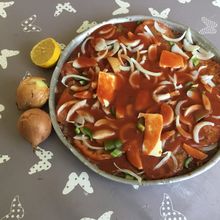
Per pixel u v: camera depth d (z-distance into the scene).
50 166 0.50
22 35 0.59
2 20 0.61
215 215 0.48
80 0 0.62
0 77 0.56
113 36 0.56
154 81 0.53
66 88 0.53
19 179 0.50
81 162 0.50
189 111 0.51
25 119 0.49
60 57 0.54
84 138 0.49
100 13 0.62
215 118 0.51
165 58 0.54
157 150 0.48
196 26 0.61
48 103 0.52
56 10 0.62
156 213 0.48
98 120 0.50
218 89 0.53
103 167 0.48
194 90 0.52
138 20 0.58
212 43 0.58
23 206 0.48
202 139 0.50
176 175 0.48
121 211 0.48
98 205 0.48
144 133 0.49
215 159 0.48
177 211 0.48
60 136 0.49
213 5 0.62
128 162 0.48
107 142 0.49
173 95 0.52
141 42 0.56
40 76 0.56
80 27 0.60
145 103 0.51
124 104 0.51
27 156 0.51
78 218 0.47
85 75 0.54
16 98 0.53
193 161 0.49
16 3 0.62
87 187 0.49
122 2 0.62
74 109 0.51
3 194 0.49
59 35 0.60
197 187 0.49
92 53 0.55
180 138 0.49
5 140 0.52
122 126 0.50
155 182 0.46
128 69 0.54
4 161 0.51
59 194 0.49
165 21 0.57
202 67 0.54
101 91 0.51
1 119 0.53
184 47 0.56
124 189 0.49
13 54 0.58
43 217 0.47
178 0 0.63
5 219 0.47
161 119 0.49
